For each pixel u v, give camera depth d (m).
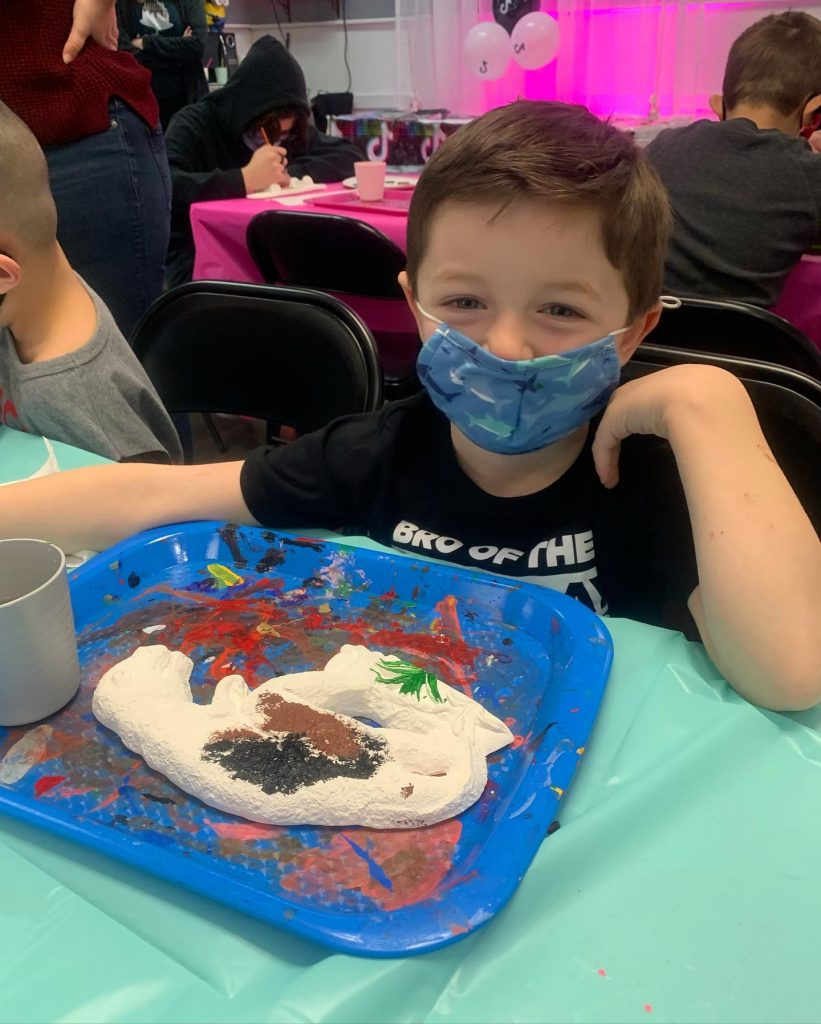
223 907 0.42
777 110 1.87
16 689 0.52
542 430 0.73
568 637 0.60
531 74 3.28
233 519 0.80
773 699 0.54
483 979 0.38
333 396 1.23
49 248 1.07
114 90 1.57
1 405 1.12
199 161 2.92
